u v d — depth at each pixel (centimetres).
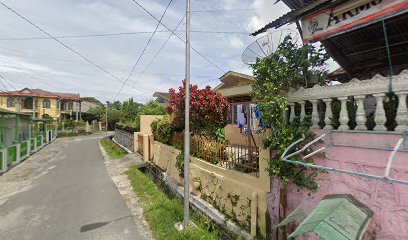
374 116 316
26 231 558
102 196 789
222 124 832
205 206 612
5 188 894
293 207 408
